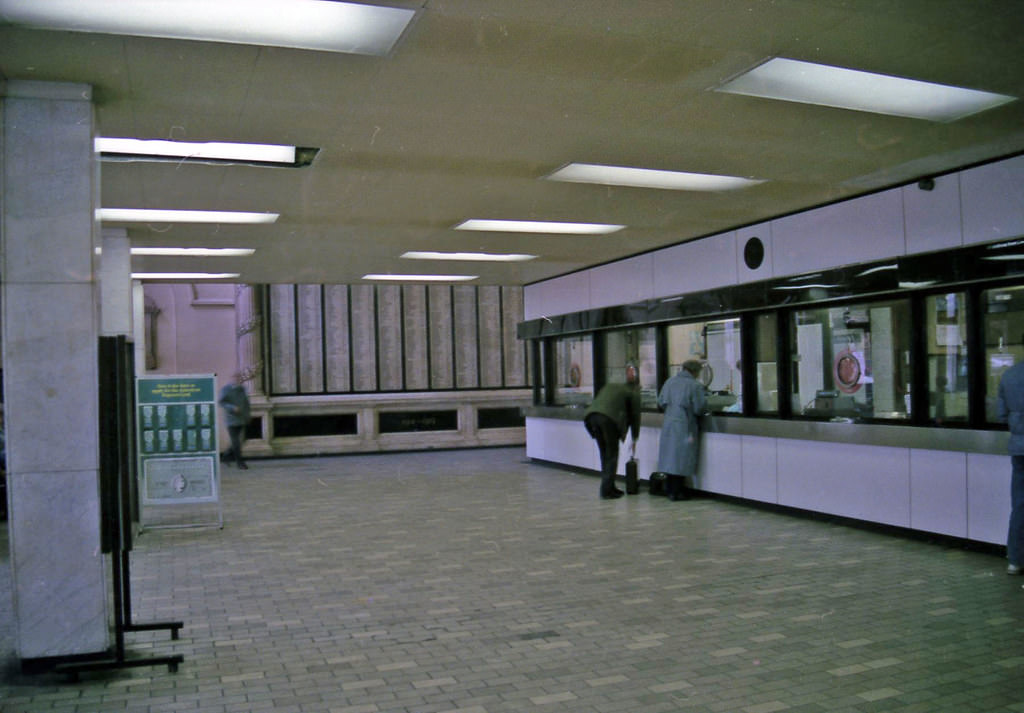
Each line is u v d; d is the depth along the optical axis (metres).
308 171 7.48
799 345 9.98
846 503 9.21
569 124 6.23
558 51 4.81
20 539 5.00
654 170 7.67
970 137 6.75
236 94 5.41
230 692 4.59
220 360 18.95
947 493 8.06
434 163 7.28
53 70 4.91
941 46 4.82
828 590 6.51
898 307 8.62
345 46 4.67
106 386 4.94
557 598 6.43
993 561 7.36
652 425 12.59
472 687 4.60
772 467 10.29
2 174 5.03
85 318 5.12
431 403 20.34
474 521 9.98
